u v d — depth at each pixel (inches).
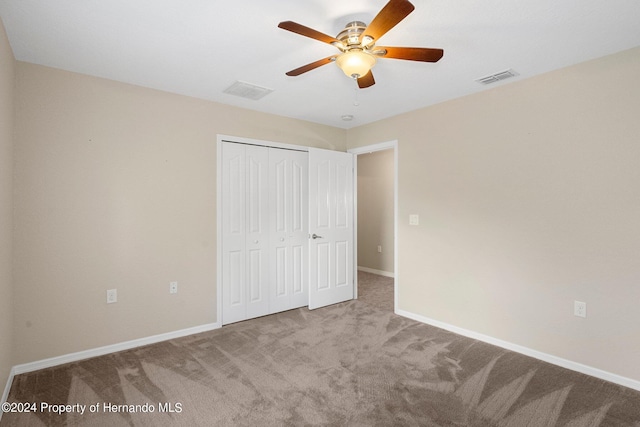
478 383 91.3
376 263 245.6
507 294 114.7
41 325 99.4
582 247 98.3
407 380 92.7
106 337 110.2
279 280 153.9
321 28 80.9
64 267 103.1
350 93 124.0
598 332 95.5
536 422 74.9
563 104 101.7
